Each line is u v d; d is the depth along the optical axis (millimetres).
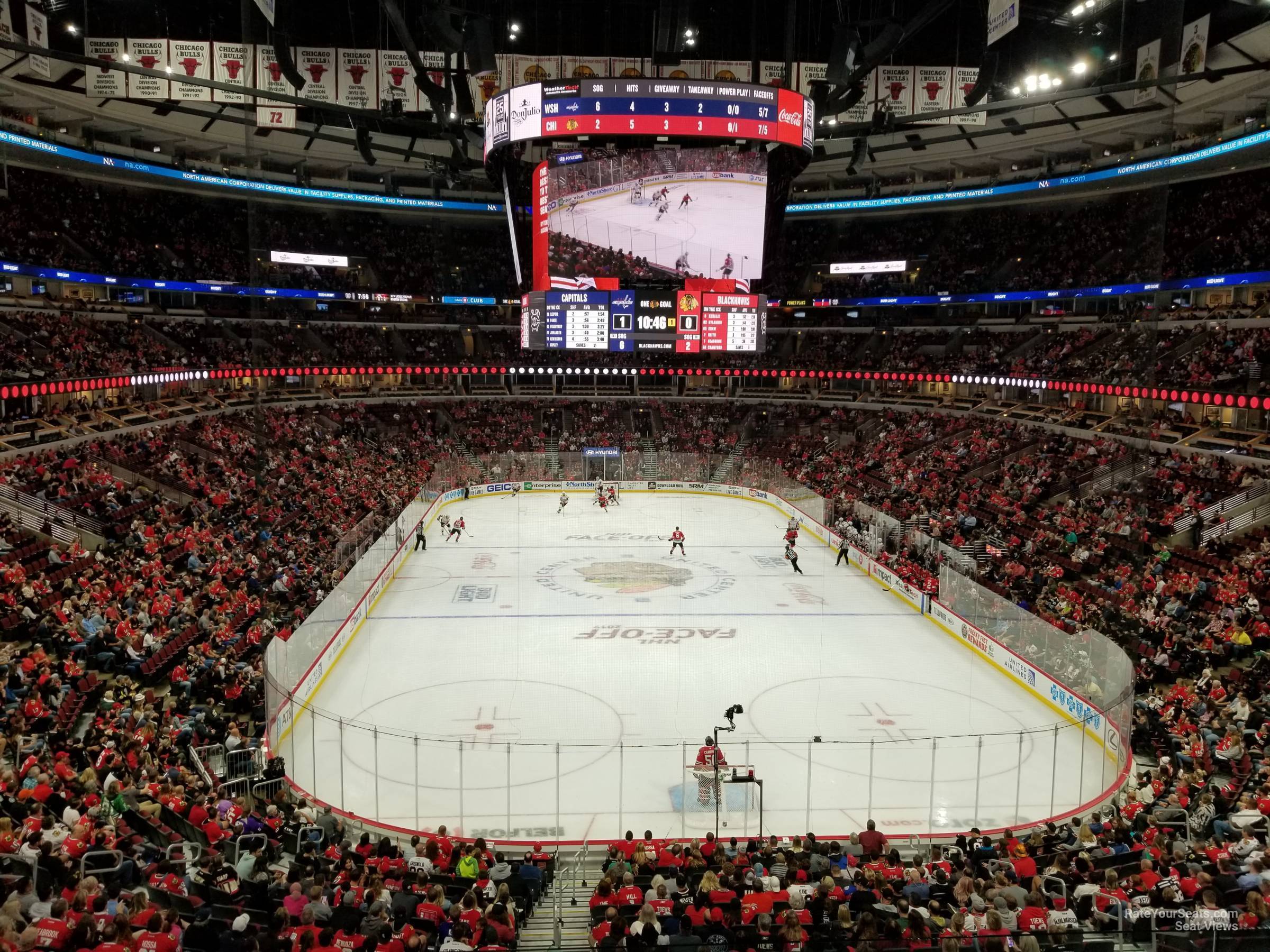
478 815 17844
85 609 23062
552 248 30891
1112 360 48594
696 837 17094
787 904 11836
